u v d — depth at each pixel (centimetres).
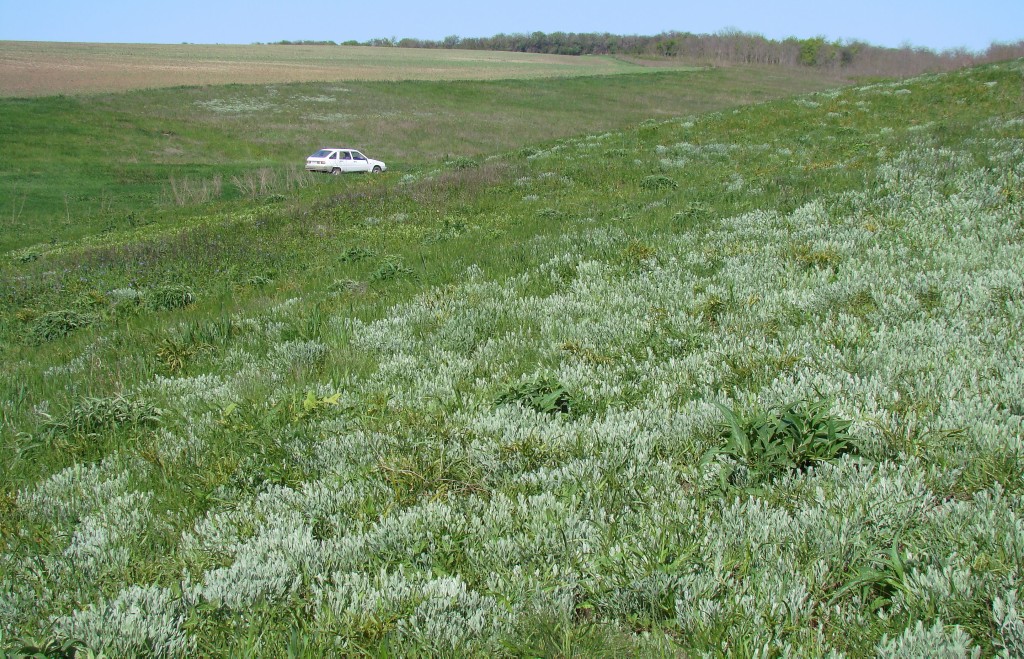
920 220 953
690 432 444
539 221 1571
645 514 363
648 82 8281
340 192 2552
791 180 1497
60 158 4038
